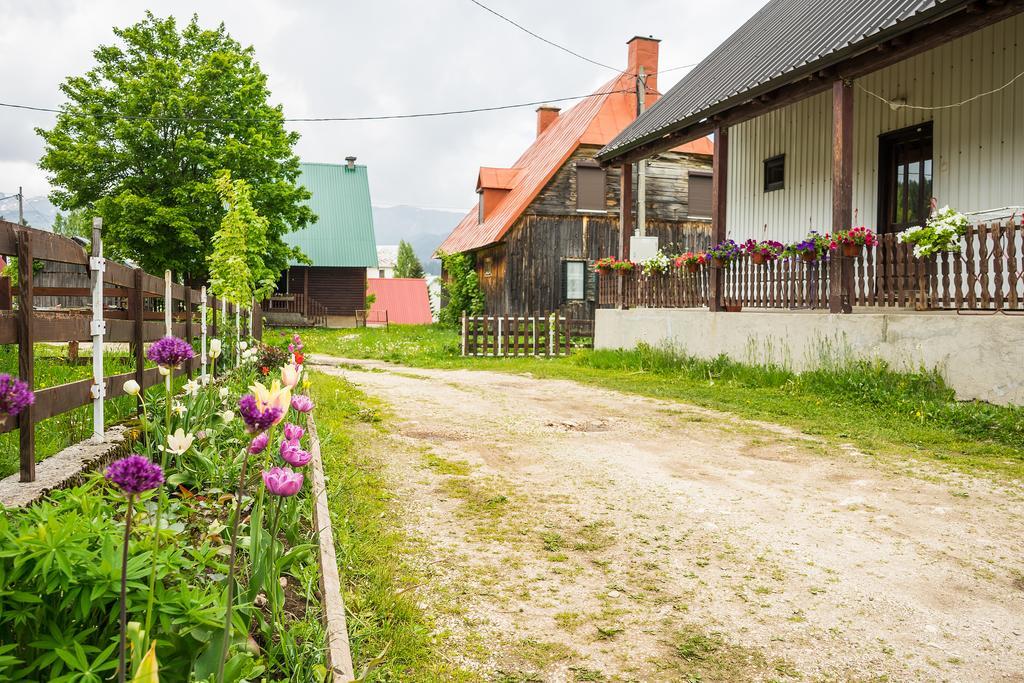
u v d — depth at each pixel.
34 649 1.97
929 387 8.61
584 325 25.41
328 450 6.20
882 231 12.04
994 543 4.40
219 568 2.50
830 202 13.08
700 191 27.16
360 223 44.00
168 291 7.16
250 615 2.34
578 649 3.11
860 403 8.90
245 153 26.53
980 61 10.23
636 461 6.48
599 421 8.52
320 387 10.54
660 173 26.73
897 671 2.95
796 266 11.00
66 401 4.30
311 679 2.43
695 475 5.98
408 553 4.11
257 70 28.84
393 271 92.25
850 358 9.86
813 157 13.48
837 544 4.39
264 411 1.99
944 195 10.83
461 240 33.75
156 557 1.94
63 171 26.38
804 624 3.36
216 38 28.59
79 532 2.04
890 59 9.27
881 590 3.74
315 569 3.20
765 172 14.91
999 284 7.90
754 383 11.02
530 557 4.14
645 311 15.08
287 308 39.94
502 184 30.42
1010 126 9.80
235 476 4.33
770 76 10.67
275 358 12.49
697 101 13.72
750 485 5.67
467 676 2.86
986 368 8.02
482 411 9.27
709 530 4.63
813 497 5.34
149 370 6.13
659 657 3.05
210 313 11.93
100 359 4.80
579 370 14.48
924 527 4.68
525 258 25.58
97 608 2.06
